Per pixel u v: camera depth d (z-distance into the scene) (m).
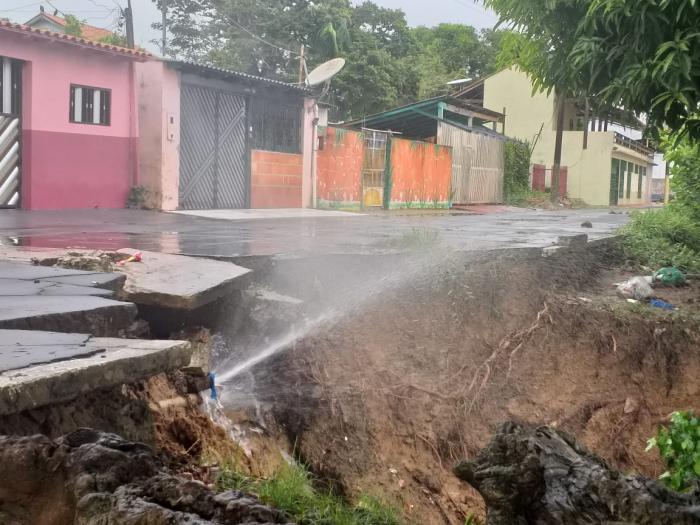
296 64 33.28
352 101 36.38
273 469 4.72
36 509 2.13
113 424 3.26
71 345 3.29
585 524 2.12
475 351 7.38
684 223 14.66
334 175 23.25
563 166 43.81
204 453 3.91
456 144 29.64
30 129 15.25
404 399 6.41
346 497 5.45
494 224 18.53
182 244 9.72
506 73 43.00
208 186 18.98
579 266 10.66
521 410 6.94
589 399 7.41
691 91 5.67
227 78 18.91
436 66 49.75
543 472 2.27
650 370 7.81
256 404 5.62
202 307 5.86
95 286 4.91
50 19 29.80
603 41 6.03
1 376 2.71
